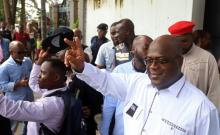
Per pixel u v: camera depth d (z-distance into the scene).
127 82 2.32
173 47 1.94
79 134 2.73
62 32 2.72
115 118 3.07
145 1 7.51
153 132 2.02
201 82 3.49
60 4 21.72
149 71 2.02
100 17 10.83
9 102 2.52
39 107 2.60
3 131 3.29
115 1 9.37
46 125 2.69
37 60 3.46
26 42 13.68
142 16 7.68
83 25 12.67
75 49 2.26
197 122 1.91
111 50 4.95
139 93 2.17
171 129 1.95
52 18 23.69
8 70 4.66
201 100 1.93
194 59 3.48
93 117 3.60
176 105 1.97
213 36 5.97
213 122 1.92
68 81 3.43
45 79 2.78
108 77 2.34
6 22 16.42
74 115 2.70
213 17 5.94
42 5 14.28
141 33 7.73
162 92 2.04
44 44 2.82
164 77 1.95
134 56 3.04
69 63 2.26
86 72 2.27
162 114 2.00
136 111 2.14
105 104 3.20
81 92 3.44
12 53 4.70
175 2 6.32
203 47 4.70
